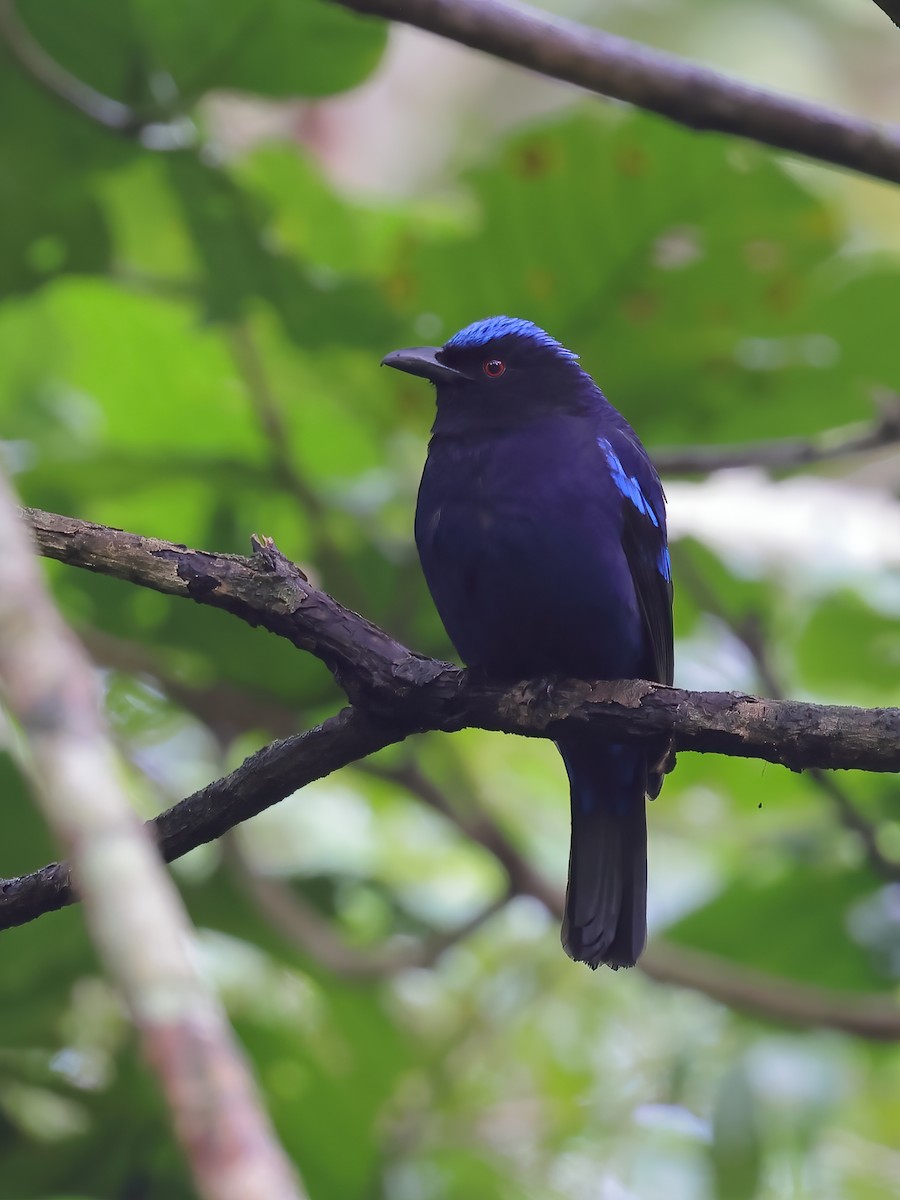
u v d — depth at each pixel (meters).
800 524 12.68
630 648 9.02
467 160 11.54
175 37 10.19
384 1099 12.77
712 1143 10.77
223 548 12.13
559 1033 13.59
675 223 11.01
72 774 2.41
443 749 11.82
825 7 21.14
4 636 2.49
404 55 20.62
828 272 11.34
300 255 11.63
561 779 14.61
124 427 13.12
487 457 8.90
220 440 13.08
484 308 11.56
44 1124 11.58
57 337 12.55
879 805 12.36
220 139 11.37
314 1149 12.40
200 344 12.33
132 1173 11.46
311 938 11.40
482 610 8.96
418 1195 12.36
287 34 10.20
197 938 12.14
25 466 11.41
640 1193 12.54
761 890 12.47
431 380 9.78
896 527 12.81
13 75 10.47
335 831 14.30
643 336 11.63
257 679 11.55
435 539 8.97
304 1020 13.29
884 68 21.19
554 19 7.89
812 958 12.72
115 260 11.42
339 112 19.47
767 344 11.78
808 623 12.77
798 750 6.70
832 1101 10.95
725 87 7.79
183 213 10.62
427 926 12.72
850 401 12.12
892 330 11.60
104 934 2.29
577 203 10.96
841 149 7.80
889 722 6.59
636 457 9.49
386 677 7.03
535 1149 12.81
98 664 11.67
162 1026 2.22
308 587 7.08
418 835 14.50
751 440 12.41
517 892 11.35
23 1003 11.48
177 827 7.20
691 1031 13.10
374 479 12.52
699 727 6.93
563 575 8.73
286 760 7.11
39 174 10.98
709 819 14.02
